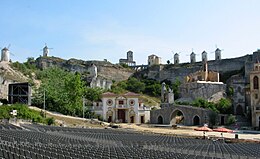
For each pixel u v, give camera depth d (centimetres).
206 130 7238
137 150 3212
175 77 19475
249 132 9362
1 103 9906
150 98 17338
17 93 10569
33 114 8775
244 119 11681
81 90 11788
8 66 16650
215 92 14488
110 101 12656
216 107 12962
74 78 11725
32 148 2325
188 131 9488
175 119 12625
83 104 11856
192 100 14375
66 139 4119
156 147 4175
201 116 11481
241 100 13262
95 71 19750
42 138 3750
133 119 12700
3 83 12712
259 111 10388
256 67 11481
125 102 12725
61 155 1981
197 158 2578
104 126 10156
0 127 5438
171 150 3822
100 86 18188
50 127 7200
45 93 11519
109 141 4625
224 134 8800
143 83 19000
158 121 12531
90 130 7612
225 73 17725
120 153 2580
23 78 15712
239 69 17275
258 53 15638
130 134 7269
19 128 5675
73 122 9825
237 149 4303
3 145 2339
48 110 11244
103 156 2203
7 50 19600
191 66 19475
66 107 11488
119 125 10706
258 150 4272
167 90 15138
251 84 11144
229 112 12756
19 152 2033
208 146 4738
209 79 15362
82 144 3688
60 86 11981
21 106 9044
